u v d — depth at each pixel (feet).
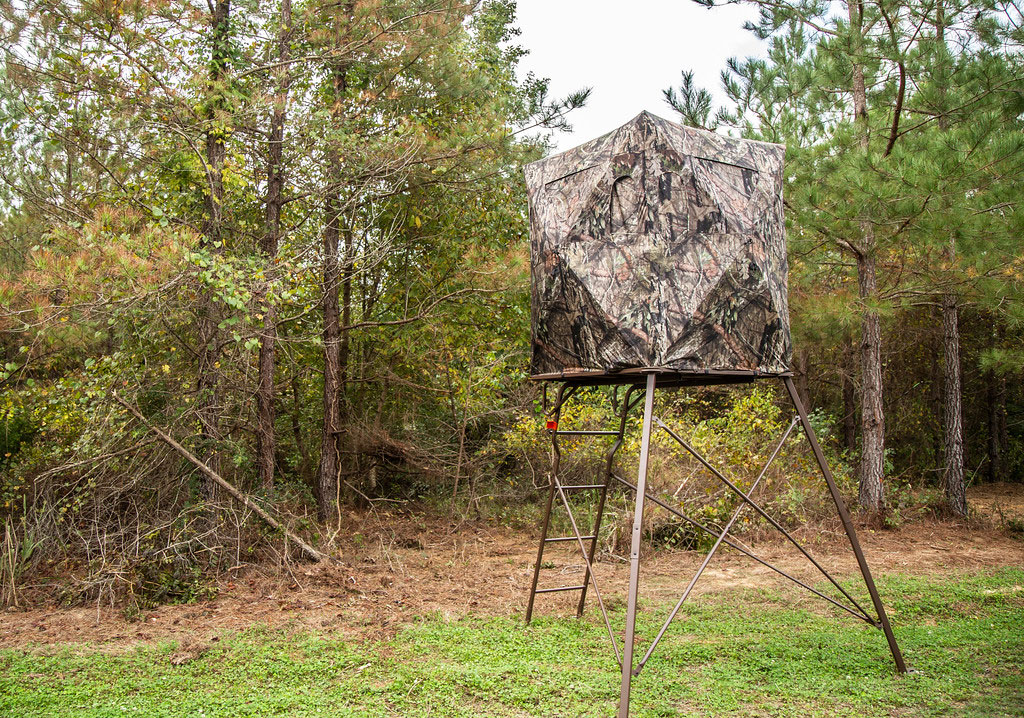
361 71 38.93
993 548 32.83
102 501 28.22
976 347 57.67
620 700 14.29
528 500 42.60
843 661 18.35
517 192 43.78
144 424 28.19
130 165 33.81
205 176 32.45
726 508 34.45
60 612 23.91
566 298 18.57
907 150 32.09
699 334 16.98
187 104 31.22
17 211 34.30
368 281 44.24
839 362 57.26
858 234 34.01
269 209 35.65
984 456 58.70
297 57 35.86
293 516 31.42
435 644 20.06
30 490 30.27
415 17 36.24
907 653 18.99
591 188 18.43
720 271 17.37
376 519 39.81
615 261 17.46
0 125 30.25
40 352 30.48
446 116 42.57
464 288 39.22
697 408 52.11
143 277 23.91
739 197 18.26
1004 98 34.12
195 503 29.76
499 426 44.16
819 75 36.81
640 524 15.46
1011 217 30.12
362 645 20.11
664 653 19.11
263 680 17.60
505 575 28.63
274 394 36.45
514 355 42.57
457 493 41.24
